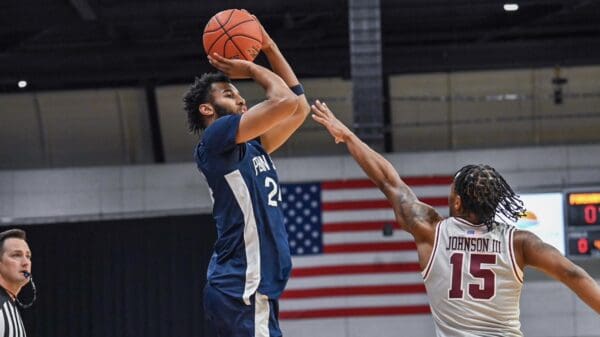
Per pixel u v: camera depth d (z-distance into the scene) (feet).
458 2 56.59
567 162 57.57
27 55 62.44
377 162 16.79
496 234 15.12
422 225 15.65
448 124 64.23
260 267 15.61
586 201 54.08
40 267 59.00
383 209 56.24
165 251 58.49
